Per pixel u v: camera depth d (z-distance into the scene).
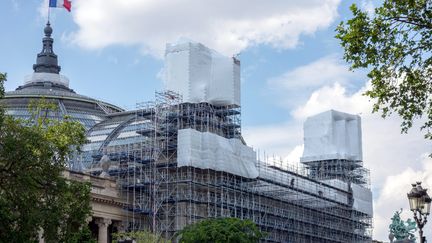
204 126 143.12
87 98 173.62
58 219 65.25
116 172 136.38
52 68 188.50
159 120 140.00
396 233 166.25
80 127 71.62
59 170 66.94
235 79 149.62
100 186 126.94
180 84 143.25
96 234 134.12
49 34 191.12
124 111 171.25
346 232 188.75
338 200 187.25
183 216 130.62
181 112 141.00
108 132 155.38
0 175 64.06
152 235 117.12
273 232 154.25
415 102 48.84
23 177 63.38
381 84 49.06
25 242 63.47
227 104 148.00
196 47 145.38
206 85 144.62
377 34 47.94
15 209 64.25
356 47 48.22
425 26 47.34
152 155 135.88
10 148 62.78
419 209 48.47
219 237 110.06
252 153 148.50
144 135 140.62
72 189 67.75
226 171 138.38
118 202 130.38
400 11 47.56
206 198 136.12
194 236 111.06
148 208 131.88
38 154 65.50
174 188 133.25
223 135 149.38
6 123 65.00
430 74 48.53
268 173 157.12
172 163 134.88
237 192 143.12
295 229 163.12
